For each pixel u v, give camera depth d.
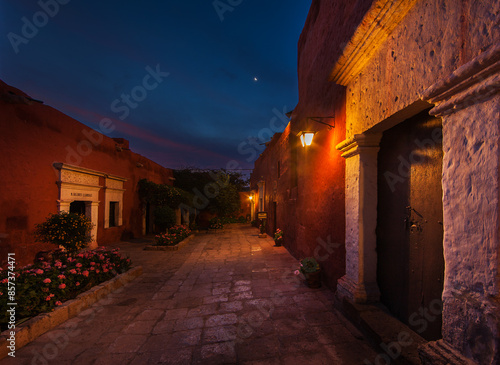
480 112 1.47
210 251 8.88
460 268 1.59
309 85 5.74
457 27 1.64
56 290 3.56
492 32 1.39
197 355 2.57
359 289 3.13
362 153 3.19
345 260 3.73
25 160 6.10
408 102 2.15
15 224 5.80
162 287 4.89
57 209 7.09
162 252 8.79
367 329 2.65
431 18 1.89
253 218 21.73
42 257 5.67
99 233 9.64
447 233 1.70
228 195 18.91
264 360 2.45
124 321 3.38
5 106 5.58
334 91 4.10
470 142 1.53
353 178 3.34
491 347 1.37
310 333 2.93
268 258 7.38
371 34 2.55
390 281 2.90
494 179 1.38
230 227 19.45
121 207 11.40
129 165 12.23
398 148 2.77
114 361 2.50
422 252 2.37
